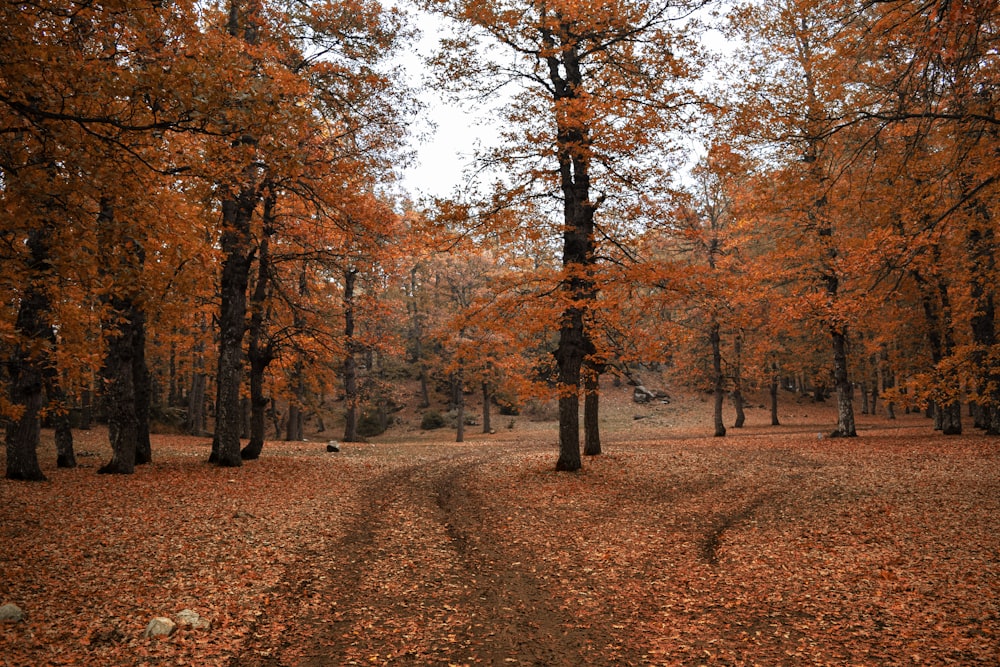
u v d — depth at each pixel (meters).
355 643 5.54
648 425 39.62
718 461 15.38
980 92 6.95
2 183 5.45
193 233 6.67
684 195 12.53
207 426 36.50
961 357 11.89
